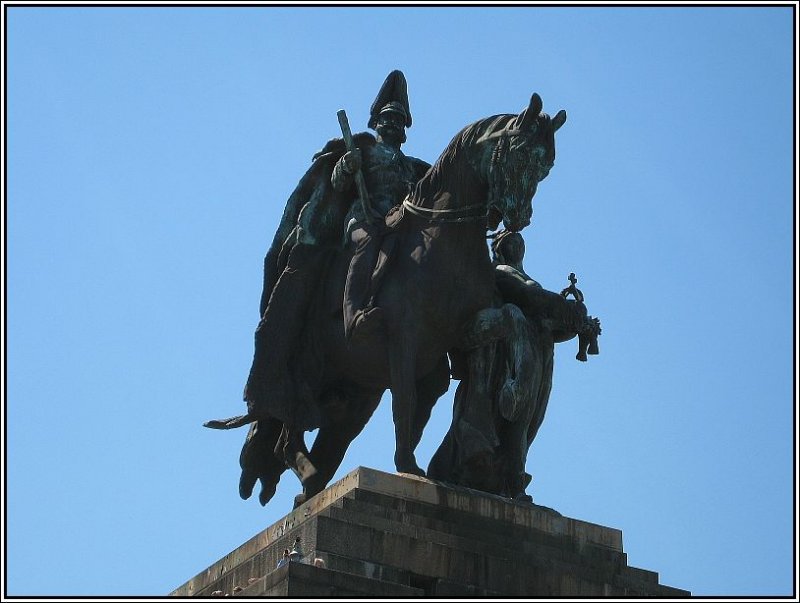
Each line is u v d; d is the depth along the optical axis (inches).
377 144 2691.9
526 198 2482.8
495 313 2532.0
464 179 2536.9
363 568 2347.4
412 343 2522.1
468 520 2442.2
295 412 2615.7
